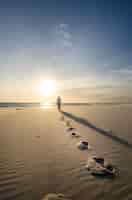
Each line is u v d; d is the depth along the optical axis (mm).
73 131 10055
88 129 10703
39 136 8773
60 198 3342
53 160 5473
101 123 12656
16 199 3375
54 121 13906
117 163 5332
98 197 3492
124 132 9828
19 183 3998
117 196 3520
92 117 15805
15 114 19250
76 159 5613
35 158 5652
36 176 4375
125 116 16266
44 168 4859
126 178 4305
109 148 6914
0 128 10789
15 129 10516
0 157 5691
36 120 14469
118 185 3953
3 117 16438
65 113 19625
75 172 4621
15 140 7895
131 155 6105
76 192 3631
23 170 4715
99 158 5555
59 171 4672
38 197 3439
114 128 10914
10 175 4395
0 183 3994
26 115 18141
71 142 7727
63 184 3975
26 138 8312
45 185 3910
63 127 11344
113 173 4555
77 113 19344
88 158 5711
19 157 5711
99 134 9391
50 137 8594
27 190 3707
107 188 3830
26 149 6590
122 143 7680
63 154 6094
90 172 4613
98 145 7297
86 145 7148
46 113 20234
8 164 5113
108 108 25969
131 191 3711
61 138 8414
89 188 3812
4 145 7086
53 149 6641
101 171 4648
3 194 3547
